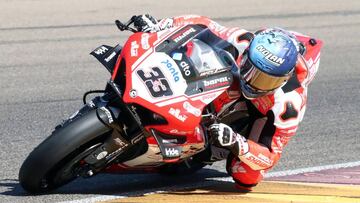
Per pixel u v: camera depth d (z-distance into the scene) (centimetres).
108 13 4828
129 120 1717
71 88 3138
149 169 1970
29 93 3020
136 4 5209
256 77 1689
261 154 1844
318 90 3309
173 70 1708
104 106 1725
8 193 1847
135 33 1838
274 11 5250
